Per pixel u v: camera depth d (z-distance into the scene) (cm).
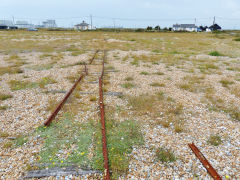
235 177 295
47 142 373
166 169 311
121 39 3030
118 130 419
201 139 394
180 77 865
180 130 422
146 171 306
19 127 427
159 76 873
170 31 7069
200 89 705
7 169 303
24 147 359
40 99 578
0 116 474
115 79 798
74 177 290
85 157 332
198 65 1166
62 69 959
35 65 1047
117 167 308
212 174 292
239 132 421
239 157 340
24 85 699
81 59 1248
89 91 645
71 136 393
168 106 549
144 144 375
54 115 461
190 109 535
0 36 3219
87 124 439
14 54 1436
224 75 928
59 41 2506
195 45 2398
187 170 309
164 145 372
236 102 588
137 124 448
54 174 293
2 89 658
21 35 3584
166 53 1647
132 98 589
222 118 487
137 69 1002
